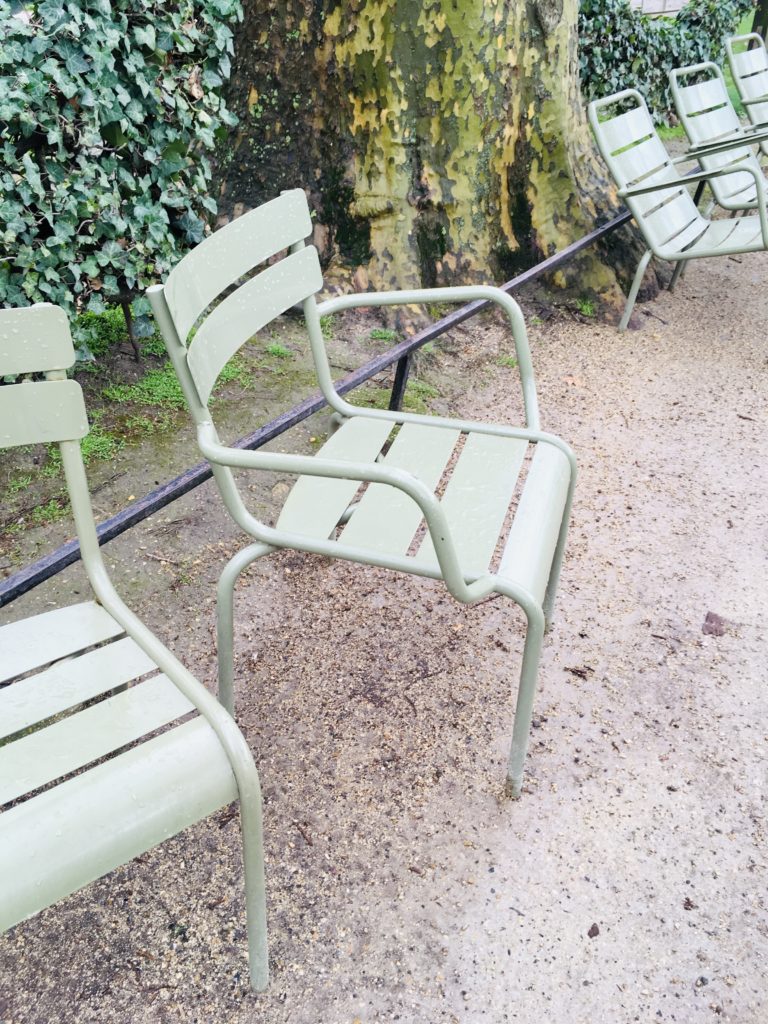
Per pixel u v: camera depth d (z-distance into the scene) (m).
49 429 1.15
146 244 2.63
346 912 1.34
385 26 3.03
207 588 2.07
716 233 3.62
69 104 2.30
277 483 2.45
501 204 3.56
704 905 1.36
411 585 2.11
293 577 2.13
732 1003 1.22
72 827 0.89
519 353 1.67
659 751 1.65
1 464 2.36
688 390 3.14
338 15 3.06
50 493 2.31
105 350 2.88
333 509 1.49
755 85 4.61
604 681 1.82
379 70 3.11
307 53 3.18
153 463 2.45
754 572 2.17
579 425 2.90
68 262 2.48
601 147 3.23
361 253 3.38
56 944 1.29
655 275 3.95
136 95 2.48
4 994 1.23
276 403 2.77
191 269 1.31
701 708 1.75
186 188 2.80
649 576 2.16
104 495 2.31
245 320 1.48
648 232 3.36
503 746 1.65
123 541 2.18
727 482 2.58
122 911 1.34
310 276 1.66
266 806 1.52
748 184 4.11
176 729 1.01
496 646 1.91
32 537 2.15
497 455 1.60
